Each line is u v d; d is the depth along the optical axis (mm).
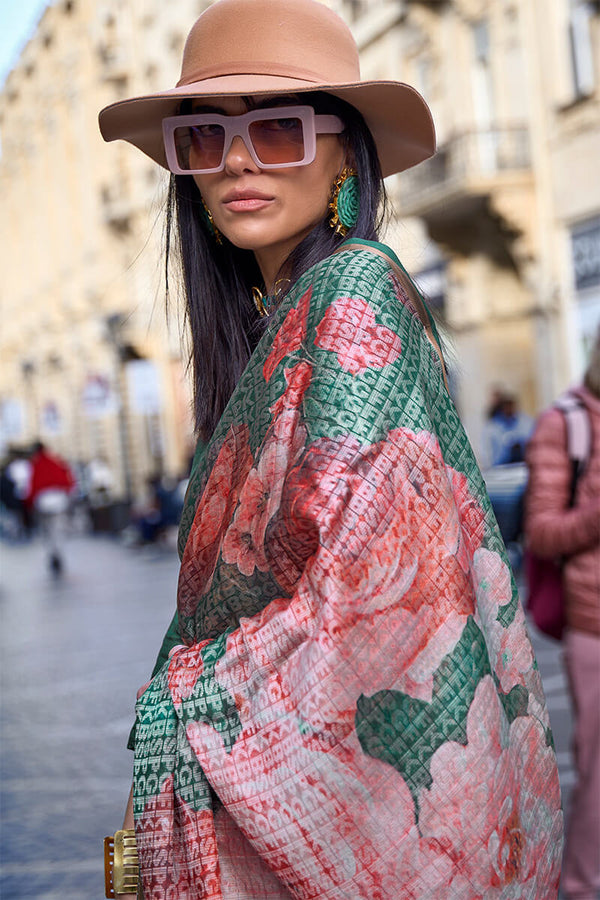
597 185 17953
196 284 1905
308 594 1365
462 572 1409
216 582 1504
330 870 1354
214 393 1884
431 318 1607
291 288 1558
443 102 21375
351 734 1341
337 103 1717
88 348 41156
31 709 7734
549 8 18469
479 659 1399
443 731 1368
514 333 20750
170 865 1451
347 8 24594
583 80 18094
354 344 1437
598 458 3492
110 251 38219
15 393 53375
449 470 1512
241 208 1704
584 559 3453
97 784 5805
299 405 1452
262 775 1368
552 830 1534
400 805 1356
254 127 1684
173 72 32281
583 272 18594
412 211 21359
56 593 15383
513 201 19469
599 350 3541
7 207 53062
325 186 1728
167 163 1898
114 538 25422
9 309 53625
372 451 1388
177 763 1434
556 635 3572
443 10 21047
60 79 42438
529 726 1538
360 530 1356
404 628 1365
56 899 4270
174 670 1459
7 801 5594
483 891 1388
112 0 36156
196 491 1613
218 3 1722
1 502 30438
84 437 42281
